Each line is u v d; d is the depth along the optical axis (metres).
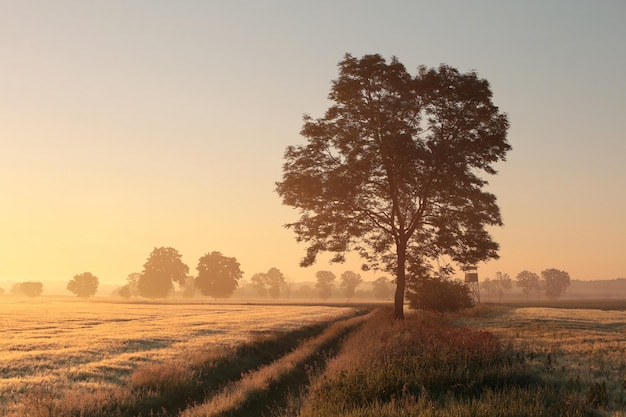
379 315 47.38
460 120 36.75
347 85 37.12
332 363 19.70
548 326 41.59
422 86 36.56
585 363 19.64
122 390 15.16
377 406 10.91
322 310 80.69
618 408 11.88
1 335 33.81
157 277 175.25
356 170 37.66
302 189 38.66
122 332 36.16
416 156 34.56
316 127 39.31
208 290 176.50
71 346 27.06
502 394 11.98
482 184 37.66
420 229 41.97
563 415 10.70
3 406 13.08
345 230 40.38
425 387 13.39
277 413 13.49
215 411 13.20
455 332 22.77
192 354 22.12
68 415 12.23
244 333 34.41
